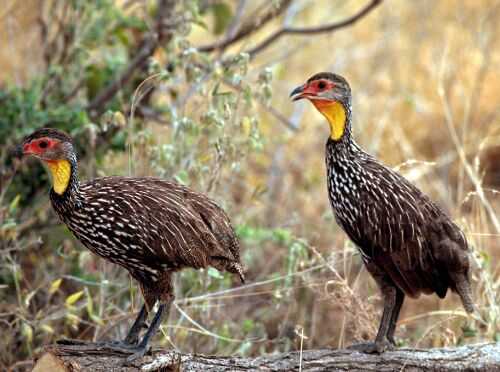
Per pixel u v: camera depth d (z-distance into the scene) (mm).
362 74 19422
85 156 13188
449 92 18656
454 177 17438
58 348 9109
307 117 18281
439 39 19781
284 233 12664
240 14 14852
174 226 9445
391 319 10266
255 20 14289
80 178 13070
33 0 15406
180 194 9836
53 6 14305
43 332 11531
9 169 12695
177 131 11836
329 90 10211
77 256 12406
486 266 11688
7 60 15727
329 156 10320
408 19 20312
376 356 9469
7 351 11484
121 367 8977
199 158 11922
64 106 13234
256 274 13836
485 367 9375
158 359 9078
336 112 10242
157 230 9398
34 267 12883
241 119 11562
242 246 14000
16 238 12023
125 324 11617
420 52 19797
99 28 13984
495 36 19703
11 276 12117
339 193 10219
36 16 15430
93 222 9461
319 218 15281
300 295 13133
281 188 16359
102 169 13102
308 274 12039
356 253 11875
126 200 9445
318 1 20359
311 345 12336
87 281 11688
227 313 12711
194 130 11445
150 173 11797
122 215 9383
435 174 17047
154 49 13586
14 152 9547
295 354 9453
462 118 18406
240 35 14414
